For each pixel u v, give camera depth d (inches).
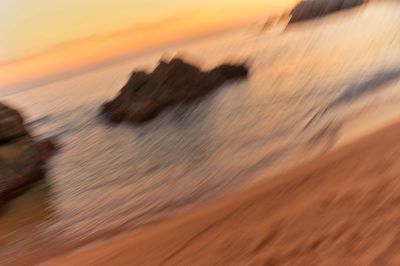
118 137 872.9
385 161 327.0
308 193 303.7
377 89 758.5
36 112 1556.3
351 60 1198.3
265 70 1393.9
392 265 175.6
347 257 192.4
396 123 458.9
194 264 227.1
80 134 973.2
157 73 1104.2
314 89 934.4
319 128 604.4
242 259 218.7
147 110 976.9
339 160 370.3
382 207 237.3
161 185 505.4
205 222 299.6
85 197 512.1
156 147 734.5
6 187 549.0
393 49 1197.7
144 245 279.4
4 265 343.3
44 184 598.9
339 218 237.1
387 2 2576.3
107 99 1481.3
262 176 446.3
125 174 592.7
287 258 206.8
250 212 294.2
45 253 348.5
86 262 279.9
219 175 492.4
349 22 2295.8
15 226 439.8
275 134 637.9
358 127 544.7
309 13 2908.5
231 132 722.2
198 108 987.9
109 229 380.8
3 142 642.2
